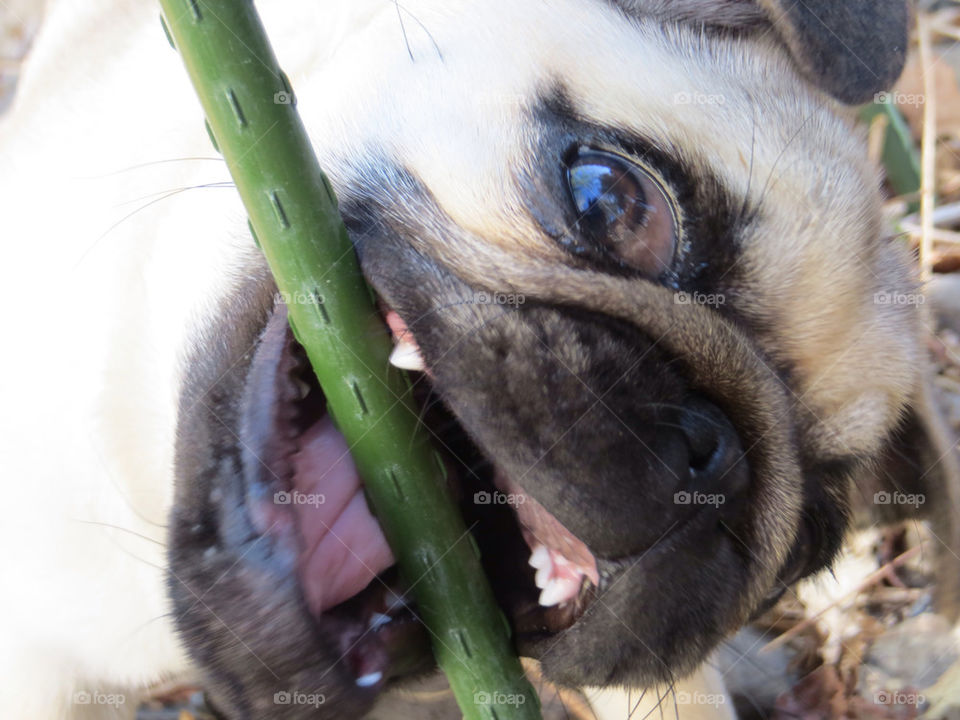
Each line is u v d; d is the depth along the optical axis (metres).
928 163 0.34
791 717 0.28
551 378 0.18
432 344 0.18
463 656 0.19
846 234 0.21
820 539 0.23
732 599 0.19
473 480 0.20
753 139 0.20
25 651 0.24
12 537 0.23
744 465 0.19
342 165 0.20
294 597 0.18
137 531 0.23
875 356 0.21
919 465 0.24
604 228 0.19
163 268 0.21
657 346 0.19
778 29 0.21
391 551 0.19
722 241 0.19
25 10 0.40
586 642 0.19
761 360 0.20
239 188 0.17
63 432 0.22
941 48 0.38
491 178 0.19
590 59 0.20
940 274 0.34
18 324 0.23
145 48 0.24
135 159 0.22
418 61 0.20
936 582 0.26
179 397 0.20
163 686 0.29
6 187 0.25
